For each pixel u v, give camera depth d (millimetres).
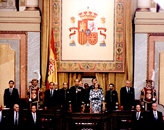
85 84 11539
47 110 10469
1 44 12031
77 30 12172
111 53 12172
